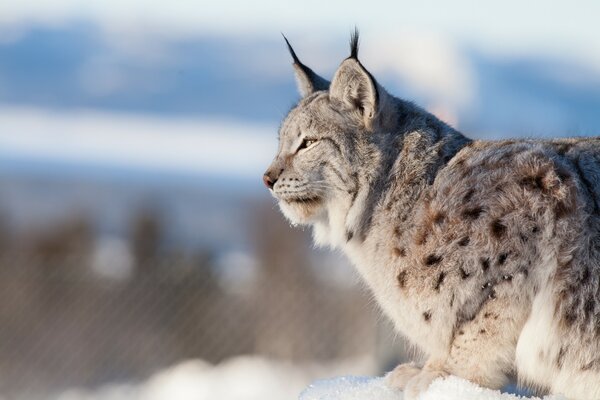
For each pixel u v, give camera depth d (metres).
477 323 7.57
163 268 20.94
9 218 26.59
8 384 20.62
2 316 20.88
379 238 8.27
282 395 18.41
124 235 26.67
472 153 8.09
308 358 19.86
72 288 20.98
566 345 7.34
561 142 8.03
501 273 7.45
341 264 20.22
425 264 7.76
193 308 20.73
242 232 24.86
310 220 8.98
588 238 7.35
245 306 20.39
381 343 15.41
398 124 8.53
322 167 8.69
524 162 7.67
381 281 8.25
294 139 8.87
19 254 21.44
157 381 20.05
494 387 7.76
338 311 19.81
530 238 7.42
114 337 20.84
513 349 7.64
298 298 20.06
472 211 7.63
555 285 7.33
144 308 20.89
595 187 7.54
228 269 21.06
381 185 8.39
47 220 26.45
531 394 7.83
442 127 8.53
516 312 7.46
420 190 8.16
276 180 8.89
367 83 8.45
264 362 19.98
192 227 28.16
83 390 20.44
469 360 7.70
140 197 36.09
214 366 20.20
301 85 9.74
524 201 7.51
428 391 7.37
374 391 7.95
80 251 24.14
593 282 7.27
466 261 7.55
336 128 8.64
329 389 8.18
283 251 22.00
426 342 7.98
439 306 7.71
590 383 7.33
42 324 20.88
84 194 37.97
